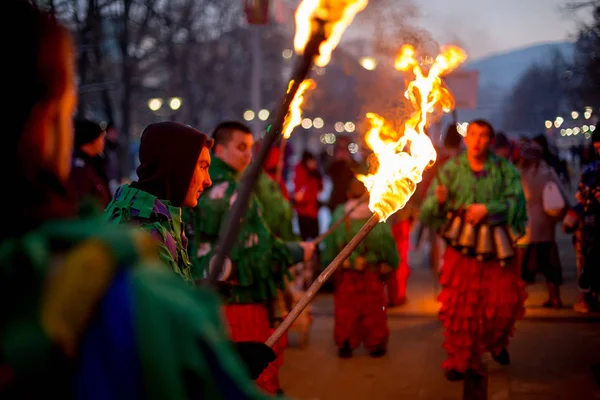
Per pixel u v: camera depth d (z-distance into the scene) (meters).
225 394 0.97
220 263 1.33
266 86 36.88
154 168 2.52
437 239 9.05
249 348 1.81
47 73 1.01
